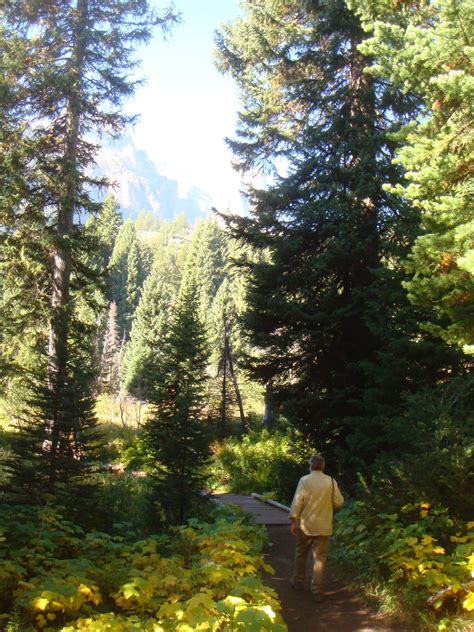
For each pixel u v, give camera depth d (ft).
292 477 51.31
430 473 22.45
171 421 33.83
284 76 63.72
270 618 14.08
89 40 57.36
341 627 19.61
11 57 53.98
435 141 21.49
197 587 18.90
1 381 52.70
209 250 261.03
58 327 31.37
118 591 18.81
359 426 38.24
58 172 55.36
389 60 21.68
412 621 19.02
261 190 53.36
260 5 65.57
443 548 21.03
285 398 51.88
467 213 21.24
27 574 18.47
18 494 27.12
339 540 27.58
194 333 35.86
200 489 33.53
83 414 28.96
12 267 55.06
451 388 28.25
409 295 23.31
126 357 177.78
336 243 45.50
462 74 19.12
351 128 49.98
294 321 48.60
